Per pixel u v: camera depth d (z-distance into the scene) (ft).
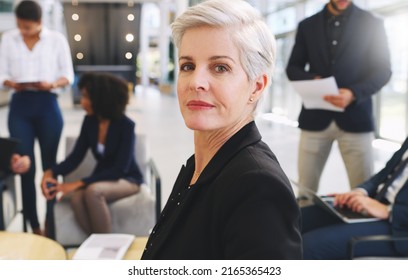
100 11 41.65
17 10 10.61
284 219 2.28
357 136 9.21
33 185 10.87
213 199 2.51
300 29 9.76
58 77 11.48
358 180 9.43
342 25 9.07
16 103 10.89
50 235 9.16
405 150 7.68
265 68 2.67
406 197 6.60
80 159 9.75
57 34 11.46
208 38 2.53
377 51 9.02
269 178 2.32
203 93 2.56
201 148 2.97
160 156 19.90
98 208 8.91
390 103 21.83
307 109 9.64
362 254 6.64
